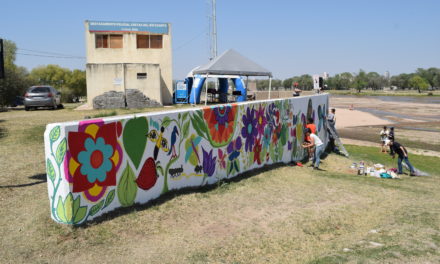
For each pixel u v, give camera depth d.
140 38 25.81
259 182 8.45
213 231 5.34
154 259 4.37
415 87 133.88
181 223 5.54
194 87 26.02
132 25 25.38
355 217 6.37
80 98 82.69
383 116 34.31
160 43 26.12
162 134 6.49
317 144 11.50
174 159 6.84
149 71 22.59
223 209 6.34
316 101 14.93
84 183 5.07
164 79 26.30
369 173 11.80
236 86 26.61
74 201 4.94
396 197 8.12
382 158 15.57
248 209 6.46
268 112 10.23
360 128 25.64
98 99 21.66
